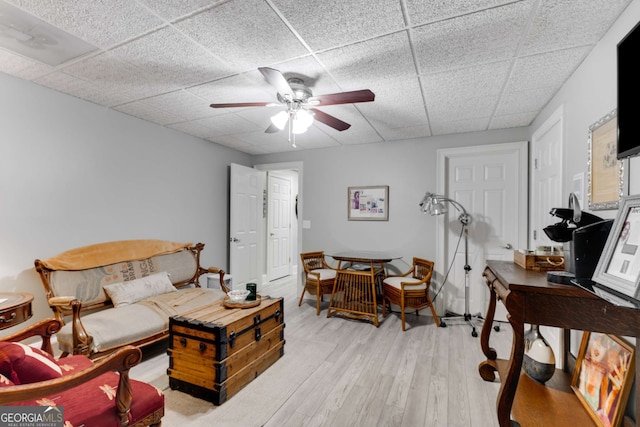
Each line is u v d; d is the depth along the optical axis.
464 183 3.72
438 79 2.27
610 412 1.42
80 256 2.66
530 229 3.28
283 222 6.08
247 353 2.18
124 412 1.22
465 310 3.49
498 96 2.57
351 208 4.28
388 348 2.79
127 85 2.45
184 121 3.33
